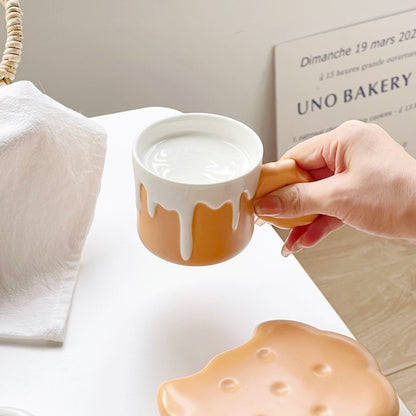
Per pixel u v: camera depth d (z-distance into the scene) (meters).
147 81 1.42
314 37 1.50
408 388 1.27
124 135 0.84
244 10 1.39
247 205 0.54
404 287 1.47
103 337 0.59
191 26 1.37
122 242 0.70
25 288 0.63
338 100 1.61
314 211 0.58
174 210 0.52
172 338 0.59
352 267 1.51
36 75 1.33
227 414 0.50
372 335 1.36
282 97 1.54
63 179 0.64
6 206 0.61
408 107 1.70
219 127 0.57
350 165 0.59
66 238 0.66
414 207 0.57
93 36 1.32
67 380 0.56
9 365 0.57
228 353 0.55
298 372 0.54
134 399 0.54
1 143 0.58
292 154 0.62
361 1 1.50
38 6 1.24
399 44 1.59
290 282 0.65
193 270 0.67
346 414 0.50
